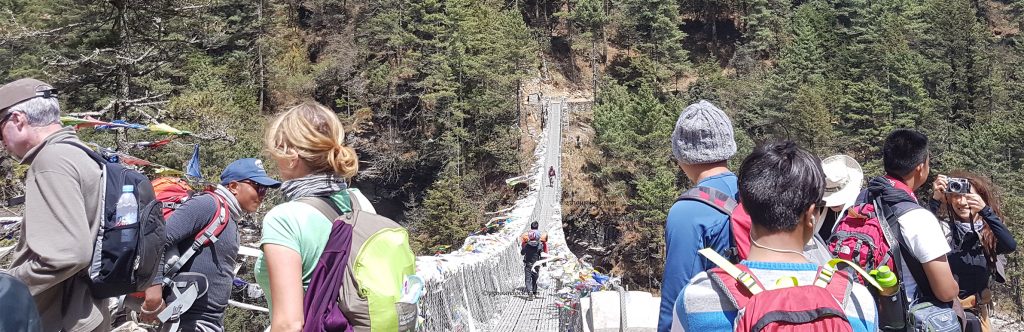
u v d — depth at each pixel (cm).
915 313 350
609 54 8381
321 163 288
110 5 1507
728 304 235
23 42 1614
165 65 1603
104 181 328
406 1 6788
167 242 379
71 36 1523
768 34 8656
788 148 250
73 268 310
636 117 6500
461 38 6681
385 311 273
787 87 6962
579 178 6512
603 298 505
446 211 4959
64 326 328
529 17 8544
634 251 6225
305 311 271
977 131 6512
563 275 1370
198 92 2950
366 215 292
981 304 402
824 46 8481
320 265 274
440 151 6412
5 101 320
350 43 7012
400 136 6656
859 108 6906
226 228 406
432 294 765
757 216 245
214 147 2006
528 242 1469
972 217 400
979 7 10606
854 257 347
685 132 342
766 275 237
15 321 186
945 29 8338
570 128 7050
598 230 6344
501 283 1502
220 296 404
